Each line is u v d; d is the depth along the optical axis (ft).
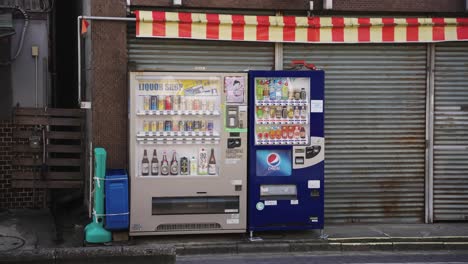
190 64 33.83
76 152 35.99
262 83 30.35
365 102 35.19
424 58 35.55
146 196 29.71
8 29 32.78
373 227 34.53
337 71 34.96
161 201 29.99
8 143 35.60
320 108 30.68
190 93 29.78
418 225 35.19
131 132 29.40
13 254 24.43
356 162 35.19
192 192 30.04
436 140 35.76
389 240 31.32
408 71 35.42
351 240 31.04
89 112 35.99
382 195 35.45
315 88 30.60
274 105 30.40
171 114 29.53
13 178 35.42
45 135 35.58
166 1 33.22
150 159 29.78
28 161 35.47
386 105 35.37
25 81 36.19
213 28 33.06
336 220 35.14
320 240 30.91
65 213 36.45
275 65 34.35
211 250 29.66
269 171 30.53
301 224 30.94
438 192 35.86
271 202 30.58
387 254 30.25
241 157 30.32
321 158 30.86
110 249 24.84
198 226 30.35
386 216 35.50
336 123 35.04
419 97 35.58
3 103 35.78
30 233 31.30
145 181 29.68
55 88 40.27
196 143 29.86
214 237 31.30
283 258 29.07
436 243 31.24
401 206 35.60
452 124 35.81
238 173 30.32
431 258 29.37
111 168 32.86
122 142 32.94
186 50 33.73
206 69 32.40
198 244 29.91
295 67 32.53
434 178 35.81
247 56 34.27
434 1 35.22
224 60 34.09
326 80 34.88
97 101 32.73
